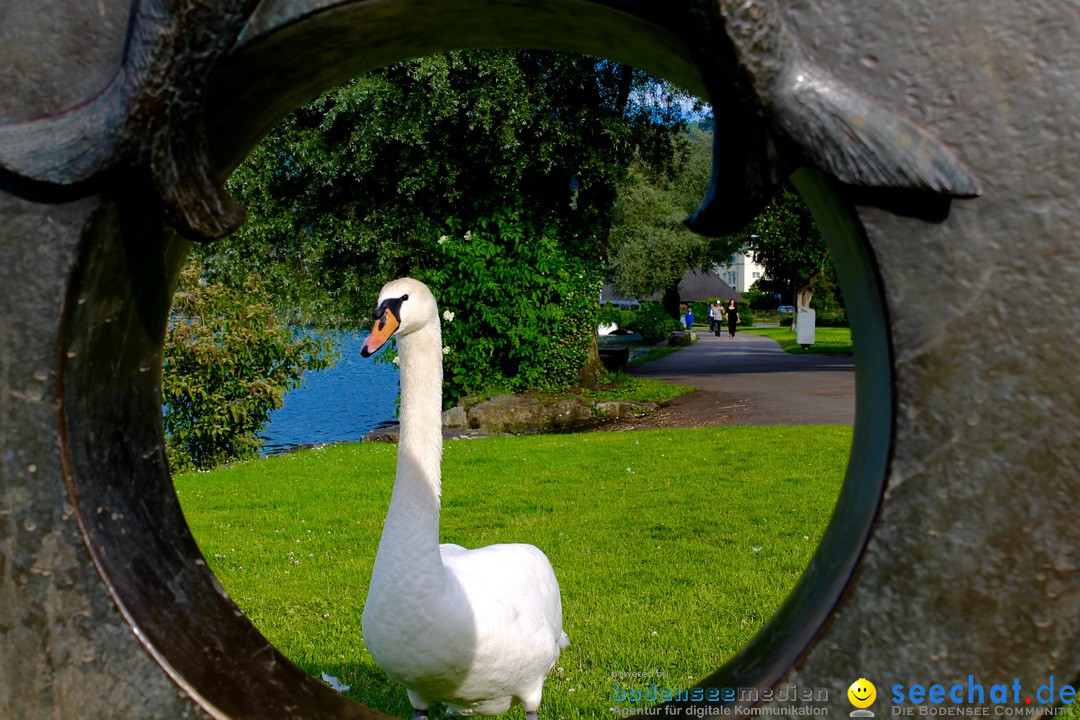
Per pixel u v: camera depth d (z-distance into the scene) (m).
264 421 11.65
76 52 1.46
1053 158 1.41
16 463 1.48
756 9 1.36
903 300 1.44
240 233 13.59
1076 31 1.42
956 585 1.44
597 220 15.19
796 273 31.00
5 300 1.47
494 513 7.14
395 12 1.56
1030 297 1.42
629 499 7.48
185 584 1.70
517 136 13.61
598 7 1.52
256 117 1.77
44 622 1.48
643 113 16.33
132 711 1.49
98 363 1.59
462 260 13.71
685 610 4.76
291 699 1.71
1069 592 1.43
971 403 1.43
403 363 3.20
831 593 1.51
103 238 1.49
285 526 6.95
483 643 3.10
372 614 3.05
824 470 8.38
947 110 1.42
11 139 1.41
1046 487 1.42
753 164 1.42
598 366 16.42
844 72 1.43
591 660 4.15
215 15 1.37
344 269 14.42
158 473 1.79
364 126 12.88
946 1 1.42
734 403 14.13
